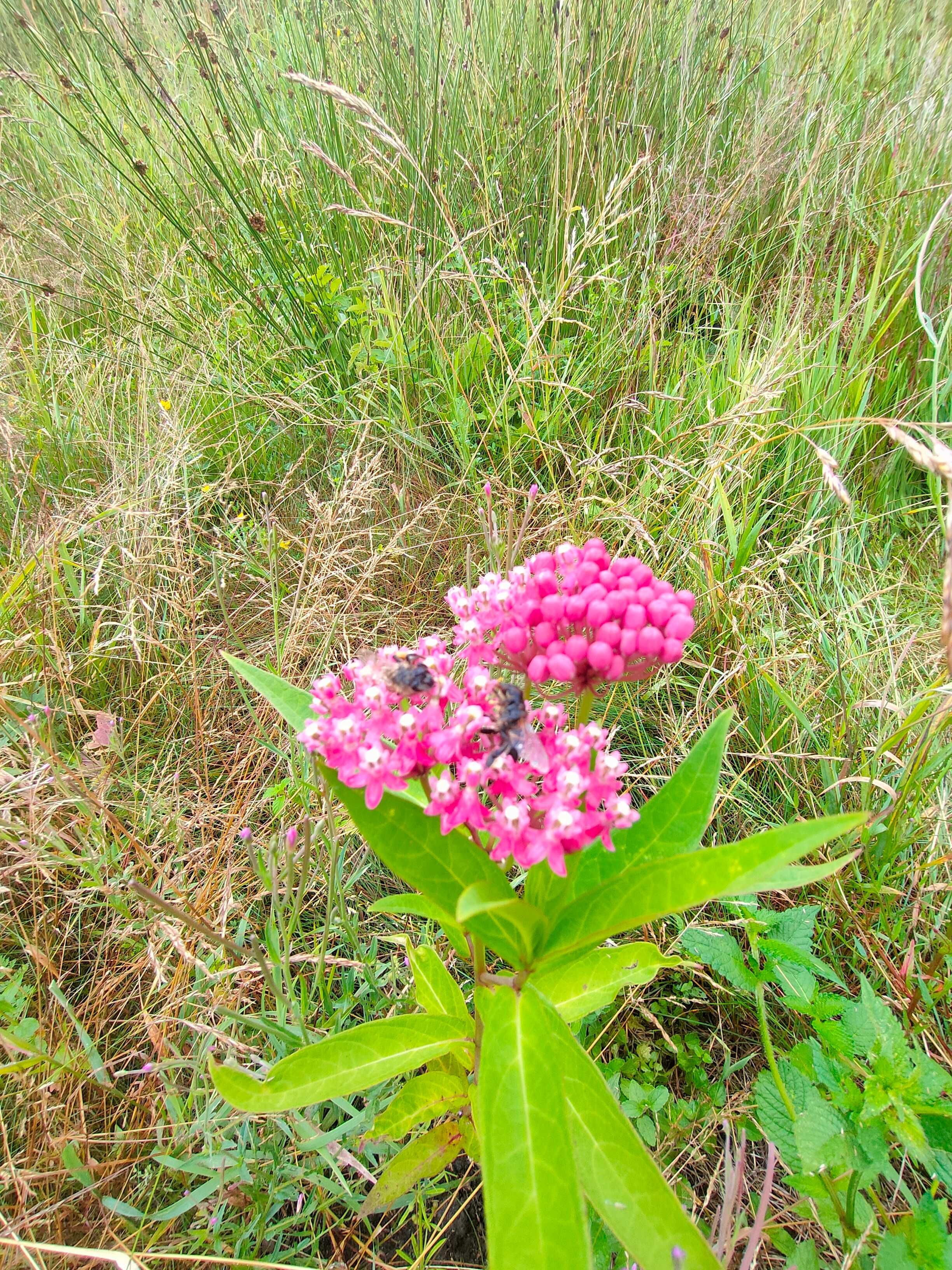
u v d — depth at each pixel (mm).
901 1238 168
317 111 501
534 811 156
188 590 314
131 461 366
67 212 522
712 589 326
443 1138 193
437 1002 208
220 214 494
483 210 455
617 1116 145
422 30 545
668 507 362
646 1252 138
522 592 181
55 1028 225
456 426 385
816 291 464
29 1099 208
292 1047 210
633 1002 234
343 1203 213
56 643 274
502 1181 137
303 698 188
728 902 227
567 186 448
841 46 631
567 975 195
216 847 268
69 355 417
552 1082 143
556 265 464
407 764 155
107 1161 209
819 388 400
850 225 480
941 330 435
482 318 446
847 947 263
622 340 420
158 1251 195
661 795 176
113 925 245
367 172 484
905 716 293
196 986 222
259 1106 159
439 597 357
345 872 266
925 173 497
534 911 151
